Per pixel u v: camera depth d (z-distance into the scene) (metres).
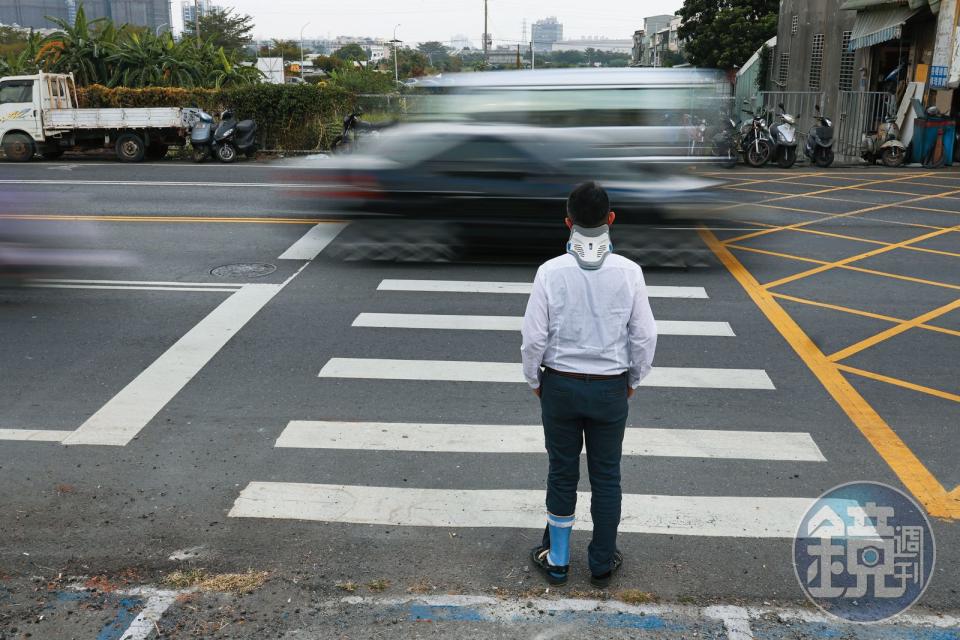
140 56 27.94
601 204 3.47
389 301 8.45
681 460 5.04
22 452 5.18
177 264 9.95
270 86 23.47
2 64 28.64
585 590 3.79
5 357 6.84
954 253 10.45
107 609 3.66
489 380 6.36
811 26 27.34
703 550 4.11
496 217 10.15
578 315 3.49
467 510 4.49
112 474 4.91
